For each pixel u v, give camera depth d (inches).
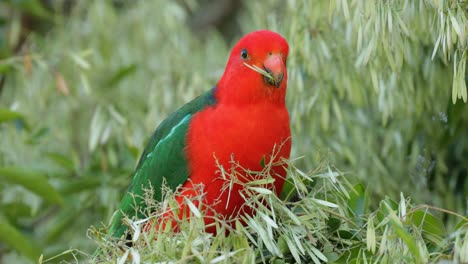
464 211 399.5
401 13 325.7
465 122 401.7
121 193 478.9
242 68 346.3
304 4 402.0
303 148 432.8
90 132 503.5
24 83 515.5
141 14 575.8
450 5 304.2
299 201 309.0
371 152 425.7
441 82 382.6
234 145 339.9
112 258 292.5
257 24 534.9
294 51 403.2
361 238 305.1
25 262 516.1
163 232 286.7
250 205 301.0
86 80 488.7
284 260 309.0
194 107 364.2
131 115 515.8
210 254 275.0
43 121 528.7
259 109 342.0
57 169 501.4
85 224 496.1
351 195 324.8
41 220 540.7
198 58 548.4
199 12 657.0
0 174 421.4
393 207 295.3
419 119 407.2
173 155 356.8
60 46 555.5
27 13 613.0
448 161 414.0
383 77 374.3
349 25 379.9
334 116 436.8
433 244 284.2
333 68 403.2
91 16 570.3
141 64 563.5
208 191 343.3
